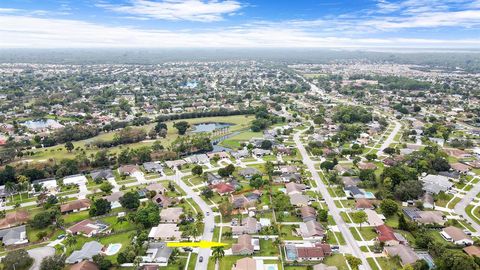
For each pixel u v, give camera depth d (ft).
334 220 648.38
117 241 583.58
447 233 588.50
